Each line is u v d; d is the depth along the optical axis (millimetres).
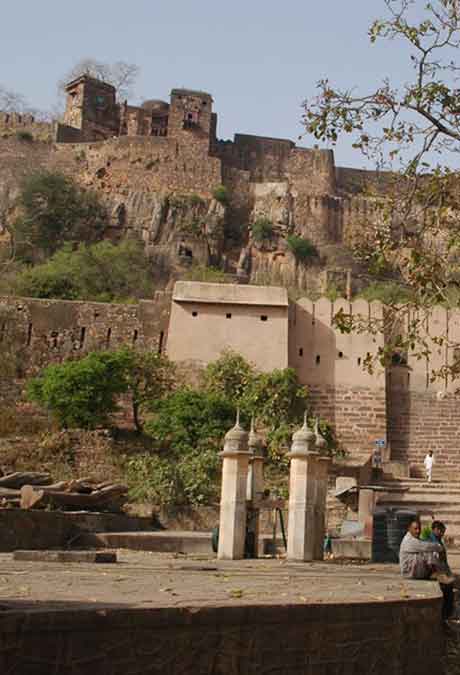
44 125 84938
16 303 40375
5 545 17250
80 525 20203
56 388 33500
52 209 75500
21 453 30984
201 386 37625
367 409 38688
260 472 16703
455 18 15422
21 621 4926
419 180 15820
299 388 35844
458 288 15672
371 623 7230
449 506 29141
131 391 36969
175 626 5684
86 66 91188
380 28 15500
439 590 9234
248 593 7285
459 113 15469
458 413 39375
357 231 17125
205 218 78188
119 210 78375
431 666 8320
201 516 25250
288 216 80500
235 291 39438
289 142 88125
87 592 6656
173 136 82125
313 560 15023
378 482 32250
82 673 5172
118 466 31359
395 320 16734
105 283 59781
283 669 6355
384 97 15695
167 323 40281
